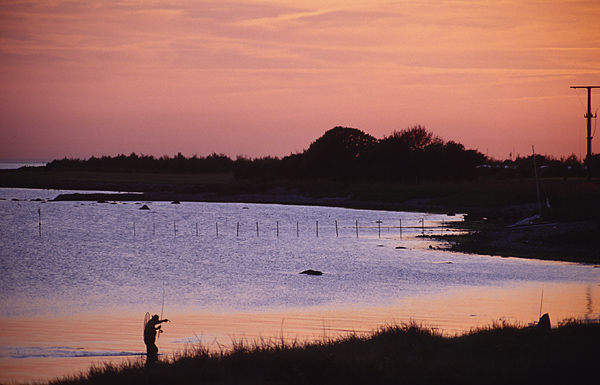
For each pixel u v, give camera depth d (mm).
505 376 28578
